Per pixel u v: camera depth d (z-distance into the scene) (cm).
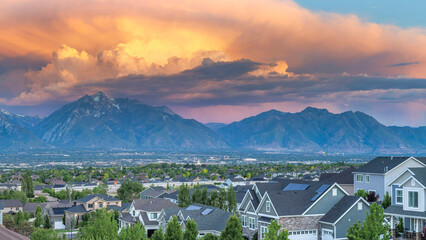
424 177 5634
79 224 13588
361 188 8875
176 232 6425
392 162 8606
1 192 19612
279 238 4888
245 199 7881
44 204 16638
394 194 6116
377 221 4762
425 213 5406
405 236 5650
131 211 10988
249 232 7544
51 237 8069
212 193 10569
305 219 6694
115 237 7244
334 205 6806
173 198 14025
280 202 6744
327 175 10069
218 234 8138
